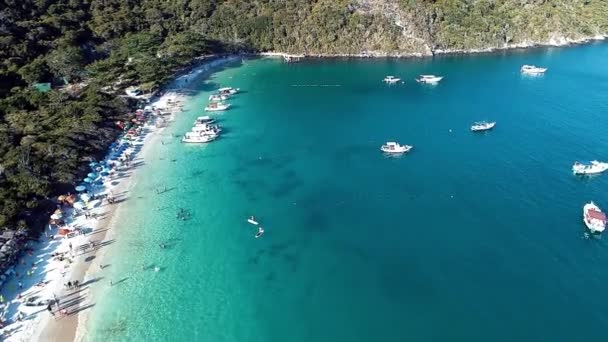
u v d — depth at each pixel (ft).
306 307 164.04
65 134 253.24
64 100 301.43
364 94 392.27
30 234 188.65
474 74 445.78
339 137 304.50
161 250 190.29
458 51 534.78
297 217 215.31
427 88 405.80
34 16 410.11
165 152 276.41
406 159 271.69
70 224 202.90
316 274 179.32
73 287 167.84
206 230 204.44
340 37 515.09
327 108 358.64
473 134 304.91
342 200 228.63
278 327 155.94
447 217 212.64
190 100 362.53
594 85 403.54
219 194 233.55
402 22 521.65
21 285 166.50
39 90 314.76
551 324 152.56
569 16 590.96
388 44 514.68
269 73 449.06
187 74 419.54
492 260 183.11
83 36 414.00
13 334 147.54
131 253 187.73
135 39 421.18
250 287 172.76
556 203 220.43
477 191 233.55
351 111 352.28
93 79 345.92
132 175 248.11
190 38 446.60
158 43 430.20
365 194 233.76
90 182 233.76
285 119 335.26
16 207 191.11
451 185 240.12
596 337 147.13
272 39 510.17
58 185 220.02
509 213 213.87
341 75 446.60
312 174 254.88
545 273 175.01
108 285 170.40
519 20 566.36
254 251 191.93
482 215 213.05
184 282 174.19
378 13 522.47
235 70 453.99
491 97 377.30
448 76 441.27
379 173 255.09
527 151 276.82
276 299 167.53
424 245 193.98
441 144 290.76
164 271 179.01
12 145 237.04
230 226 207.82
